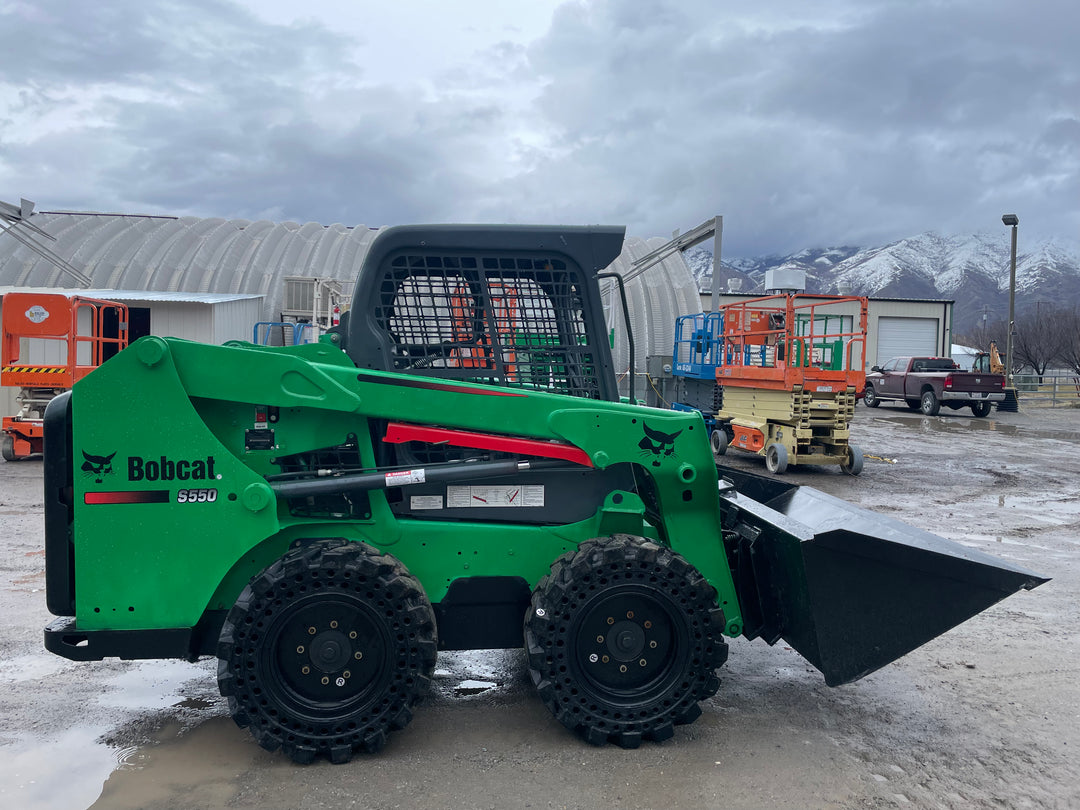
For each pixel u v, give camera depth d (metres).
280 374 3.36
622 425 3.58
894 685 4.30
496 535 3.63
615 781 3.20
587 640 3.47
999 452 15.76
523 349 3.84
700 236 17.19
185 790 3.10
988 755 3.51
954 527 8.68
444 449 3.71
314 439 3.49
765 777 3.26
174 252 23.11
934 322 39.22
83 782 3.16
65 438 3.34
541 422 3.53
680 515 3.74
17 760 3.33
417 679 3.32
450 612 3.68
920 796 3.15
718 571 3.77
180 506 3.29
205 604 3.32
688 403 16.52
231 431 3.44
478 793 3.10
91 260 22.34
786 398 12.66
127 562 3.28
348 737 3.28
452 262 3.78
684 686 3.53
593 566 3.39
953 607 3.52
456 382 3.52
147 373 3.25
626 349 21.27
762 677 4.40
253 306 17.02
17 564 6.30
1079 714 3.96
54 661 4.44
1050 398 30.11
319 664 3.29
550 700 3.43
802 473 12.96
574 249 3.81
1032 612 5.68
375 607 3.28
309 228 26.62
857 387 12.60
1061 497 10.70
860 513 4.44
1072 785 3.26
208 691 4.07
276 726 3.24
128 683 4.16
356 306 3.69
